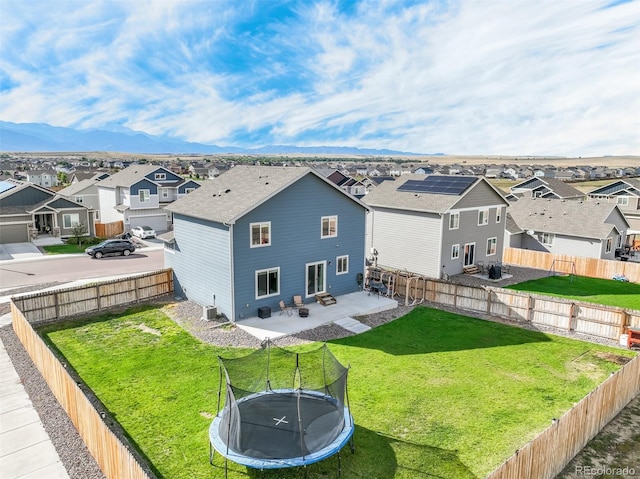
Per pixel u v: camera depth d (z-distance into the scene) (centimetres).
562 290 2972
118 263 3522
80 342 1923
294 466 1022
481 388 1558
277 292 2341
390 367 1725
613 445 1236
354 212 2655
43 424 1284
